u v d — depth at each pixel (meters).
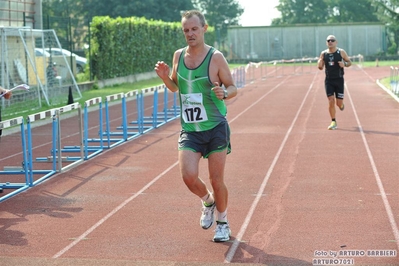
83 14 74.31
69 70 27.83
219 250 7.25
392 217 8.47
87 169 12.41
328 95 16.98
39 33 26.73
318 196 9.73
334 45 16.70
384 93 28.45
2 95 10.09
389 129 16.89
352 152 13.52
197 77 7.14
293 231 7.94
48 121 20.89
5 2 27.20
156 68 7.38
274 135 16.28
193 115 7.21
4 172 11.67
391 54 71.50
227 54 75.69
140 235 7.91
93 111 24.05
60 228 8.32
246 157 13.20
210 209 7.70
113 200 9.84
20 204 9.69
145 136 16.95
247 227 8.16
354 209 8.92
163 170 12.14
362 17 94.38
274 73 49.47
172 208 9.23
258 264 6.65
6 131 18.28
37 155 14.55
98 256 7.13
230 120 19.77
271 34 71.88
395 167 11.84
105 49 35.31
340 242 7.44
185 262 6.75
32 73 26.38
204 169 11.88
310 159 12.83
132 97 29.56
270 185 10.57
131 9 71.81
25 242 7.70
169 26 49.19
